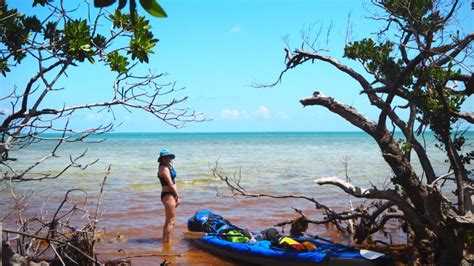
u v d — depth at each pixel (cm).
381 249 950
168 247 1080
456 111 824
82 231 709
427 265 825
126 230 1243
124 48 582
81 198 1752
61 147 7056
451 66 796
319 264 859
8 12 574
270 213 1509
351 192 860
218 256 1015
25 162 3581
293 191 2022
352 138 14038
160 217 1425
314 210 1570
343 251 888
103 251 1022
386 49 1000
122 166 3322
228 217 1438
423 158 927
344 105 953
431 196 738
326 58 1027
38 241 763
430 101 824
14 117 564
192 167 3250
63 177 2498
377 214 1038
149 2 210
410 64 816
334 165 3441
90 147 7212
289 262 889
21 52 600
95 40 593
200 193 1942
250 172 2880
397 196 862
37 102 533
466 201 783
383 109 880
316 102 963
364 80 989
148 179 2453
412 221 872
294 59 1064
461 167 851
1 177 564
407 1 862
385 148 884
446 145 821
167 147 7231
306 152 5616
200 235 1202
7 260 599
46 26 588
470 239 757
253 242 993
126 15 582
